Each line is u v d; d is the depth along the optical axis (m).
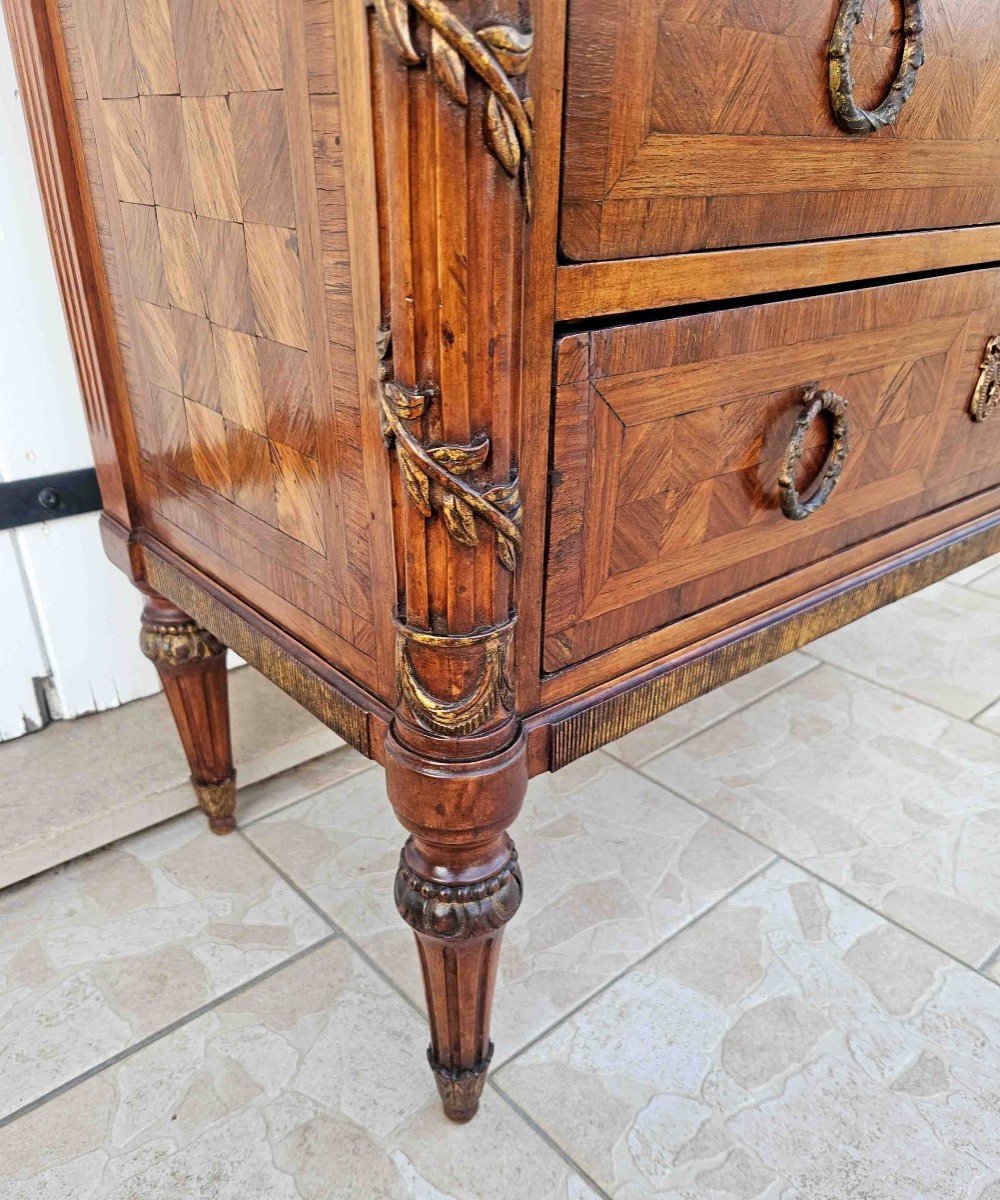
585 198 0.37
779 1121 0.60
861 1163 0.57
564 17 0.33
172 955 0.73
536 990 0.70
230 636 0.62
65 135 0.57
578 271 0.38
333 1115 0.61
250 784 0.94
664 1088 0.62
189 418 0.58
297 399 0.46
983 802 0.92
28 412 0.80
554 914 0.77
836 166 0.46
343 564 0.48
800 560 0.60
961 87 0.50
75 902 0.78
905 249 0.53
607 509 0.45
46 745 0.90
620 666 0.51
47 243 0.76
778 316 0.48
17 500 0.82
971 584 1.42
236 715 0.97
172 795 0.85
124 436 0.67
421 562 0.39
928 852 0.85
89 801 0.82
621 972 0.72
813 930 0.76
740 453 0.51
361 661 0.49
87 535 0.88
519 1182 0.57
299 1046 0.65
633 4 0.34
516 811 0.47
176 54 0.44
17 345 0.78
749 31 0.39
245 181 0.43
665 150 0.38
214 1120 0.60
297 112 0.37
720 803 0.92
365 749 0.51
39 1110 0.60
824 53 0.42
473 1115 0.60
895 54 0.45
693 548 0.51
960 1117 0.60
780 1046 0.65
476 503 0.37
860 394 0.56
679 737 1.03
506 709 0.44
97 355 0.64
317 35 0.34
